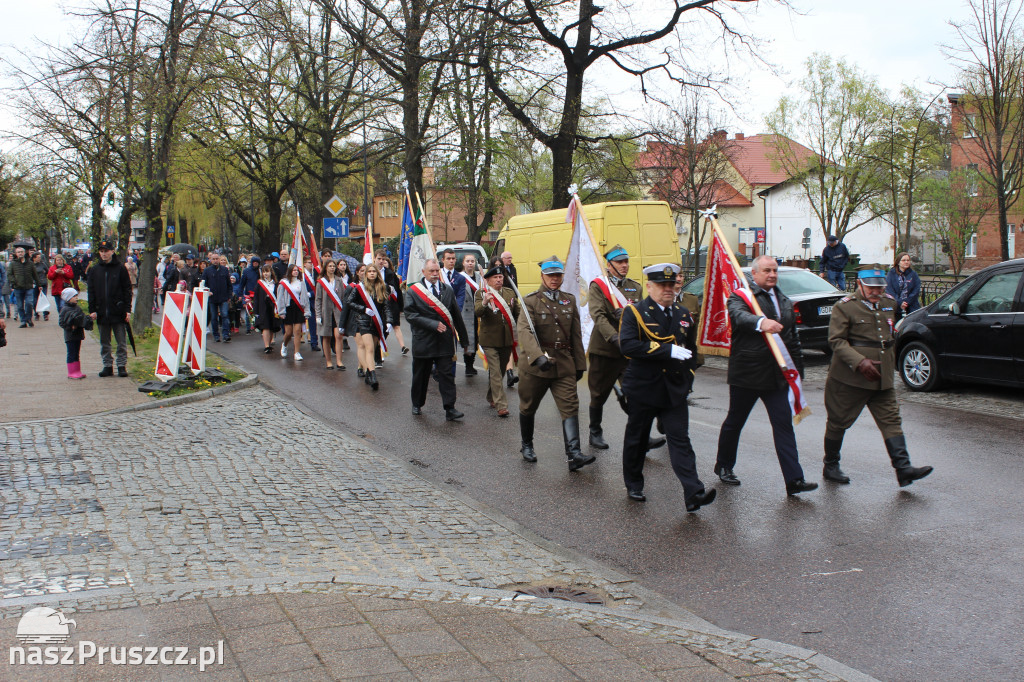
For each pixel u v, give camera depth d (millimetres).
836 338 7203
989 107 17203
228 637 4059
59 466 7934
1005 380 10852
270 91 30250
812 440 9086
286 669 3709
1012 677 3930
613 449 8898
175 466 8008
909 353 12148
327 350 15547
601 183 27031
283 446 8938
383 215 74938
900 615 4656
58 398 11531
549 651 3963
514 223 17859
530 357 7973
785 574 5324
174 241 59469
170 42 17875
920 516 6363
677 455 6578
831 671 3830
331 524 6305
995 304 11016
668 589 5160
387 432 9969
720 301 7973
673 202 30766
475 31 23516
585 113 25000
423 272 10688
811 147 37531
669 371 6543
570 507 6895
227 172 36844
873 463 8016
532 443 8641
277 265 21062
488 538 6062
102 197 21344
